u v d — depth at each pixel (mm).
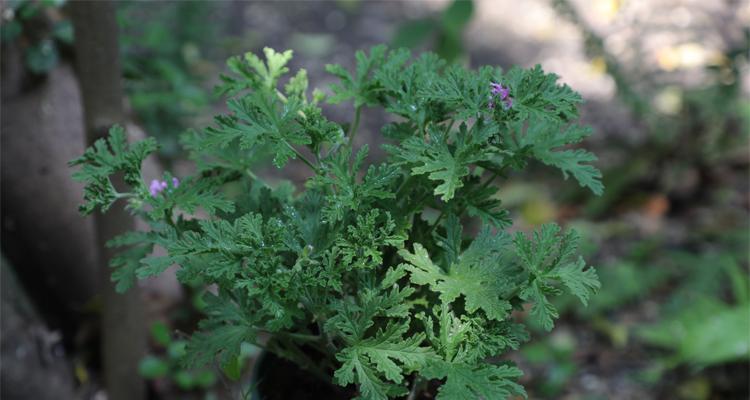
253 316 900
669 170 2156
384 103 924
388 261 914
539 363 1723
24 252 1438
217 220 879
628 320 1822
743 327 1574
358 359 835
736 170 2232
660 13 2377
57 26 1367
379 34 2877
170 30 2039
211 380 1417
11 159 1374
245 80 941
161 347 1503
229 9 2949
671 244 1997
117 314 1304
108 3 1167
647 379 1663
